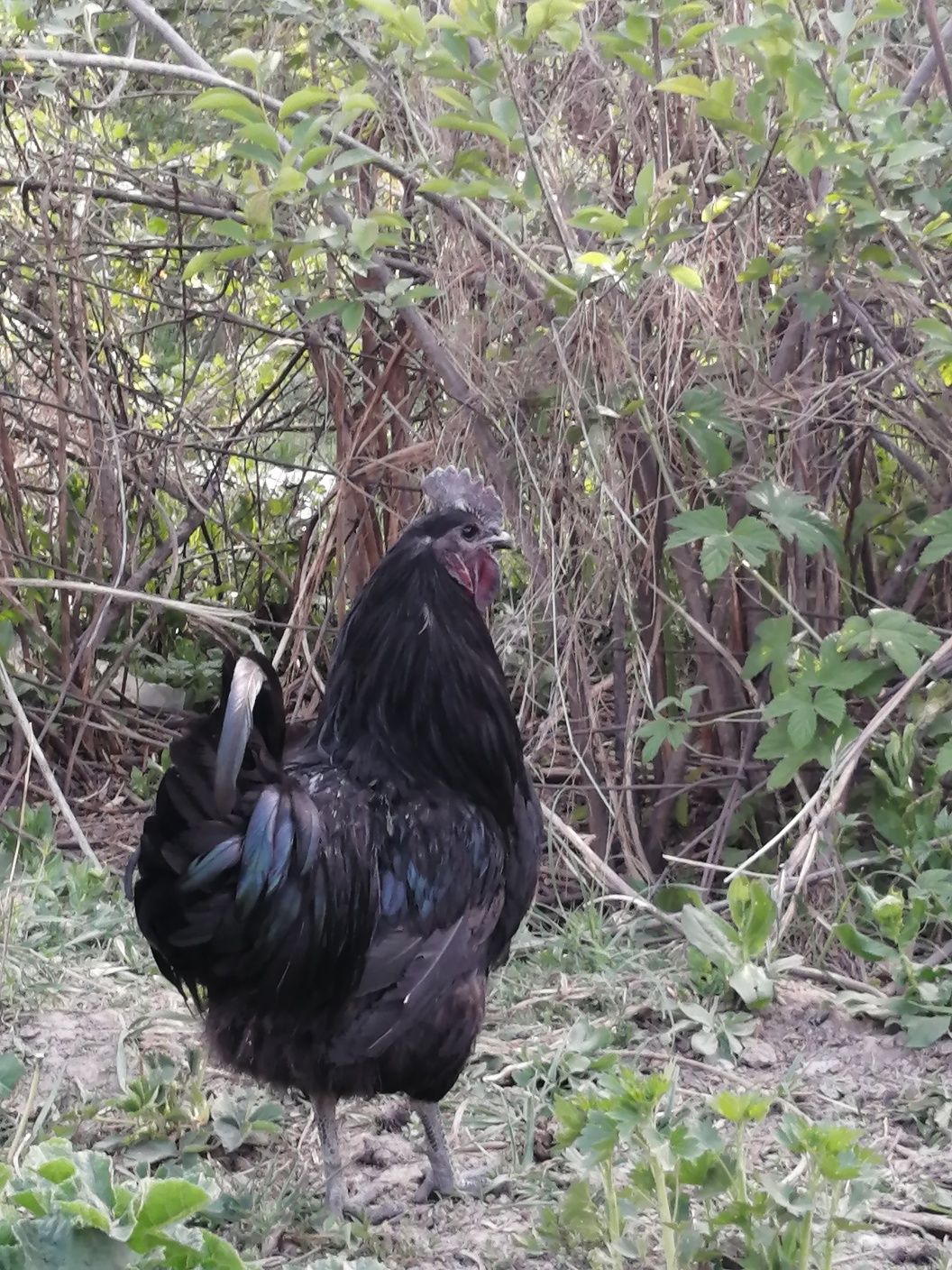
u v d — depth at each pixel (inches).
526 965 124.3
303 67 135.3
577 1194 100.3
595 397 126.2
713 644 128.2
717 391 126.0
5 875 131.6
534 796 112.7
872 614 124.1
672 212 120.9
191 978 104.3
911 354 129.1
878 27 130.6
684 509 125.2
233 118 119.0
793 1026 117.7
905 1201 105.3
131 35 133.0
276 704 102.6
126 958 124.0
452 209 124.9
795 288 124.0
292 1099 112.9
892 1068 114.4
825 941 123.7
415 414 141.6
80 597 148.3
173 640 159.9
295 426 151.8
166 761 144.8
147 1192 93.5
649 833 133.6
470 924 106.7
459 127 118.5
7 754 146.2
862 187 120.7
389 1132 112.5
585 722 131.9
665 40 119.0
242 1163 110.0
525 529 129.7
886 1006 117.4
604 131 129.4
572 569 130.0
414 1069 105.3
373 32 128.0
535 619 131.3
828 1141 96.4
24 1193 93.4
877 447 137.8
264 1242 104.1
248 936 101.8
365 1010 104.6
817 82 116.1
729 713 131.9
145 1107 110.4
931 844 123.6
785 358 128.6
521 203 118.5
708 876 129.3
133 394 146.8
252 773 102.5
